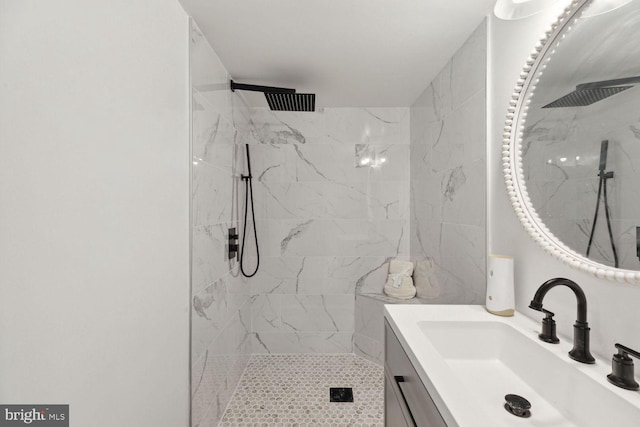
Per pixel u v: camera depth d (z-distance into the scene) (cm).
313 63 178
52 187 65
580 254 84
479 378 94
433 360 80
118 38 86
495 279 113
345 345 253
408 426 91
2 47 55
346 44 158
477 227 143
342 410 181
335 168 254
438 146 191
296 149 253
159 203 109
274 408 183
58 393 66
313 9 129
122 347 88
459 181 161
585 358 76
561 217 91
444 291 182
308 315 253
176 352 122
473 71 146
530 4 89
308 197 253
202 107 147
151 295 104
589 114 81
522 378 93
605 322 78
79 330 72
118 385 86
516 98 108
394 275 241
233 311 199
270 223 253
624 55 71
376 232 253
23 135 59
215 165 165
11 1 56
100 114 79
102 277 80
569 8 87
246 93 221
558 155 92
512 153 110
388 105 249
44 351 63
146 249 100
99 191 78
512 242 118
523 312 112
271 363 238
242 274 222
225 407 181
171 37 118
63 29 67
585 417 70
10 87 56
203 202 148
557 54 93
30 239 60
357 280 253
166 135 114
